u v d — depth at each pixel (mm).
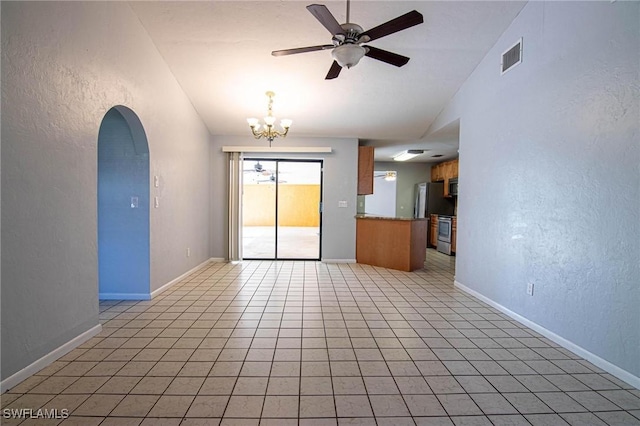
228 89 4312
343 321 2967
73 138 2312
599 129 2178
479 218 3715
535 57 2799
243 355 2279
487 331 2771
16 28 1833
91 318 2539
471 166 3918
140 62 3223
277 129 5488
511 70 3135
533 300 2811
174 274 4176
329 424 1591
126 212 3477
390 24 2266
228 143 5723
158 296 3662
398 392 1865
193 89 4316
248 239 8523
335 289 4066
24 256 1919
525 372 2107
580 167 2326
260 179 10477
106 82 2682
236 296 3695
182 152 4348
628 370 1983
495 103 3402
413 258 5227
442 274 5016
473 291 3828
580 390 1914
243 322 2902
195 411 1668
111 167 3453
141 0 2945
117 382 1919
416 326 2869
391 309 3318
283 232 9789
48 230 2096
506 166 3205
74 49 2305
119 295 3521
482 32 3268
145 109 3332
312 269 5238
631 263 1966
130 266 3512
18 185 1869
